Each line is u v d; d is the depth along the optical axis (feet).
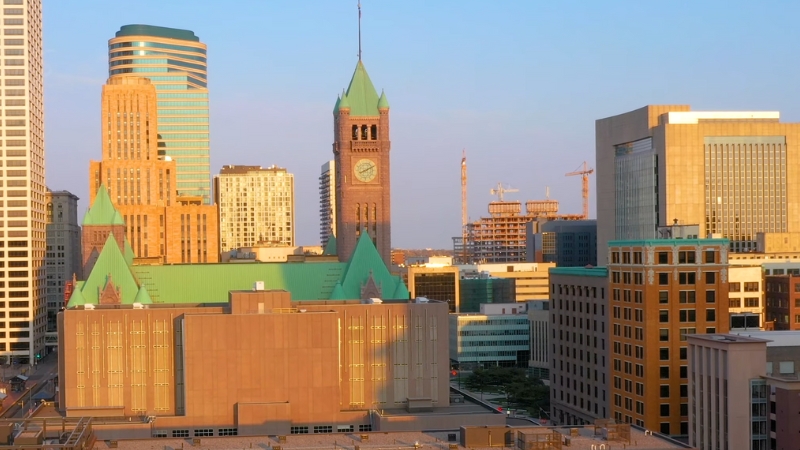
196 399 557.33
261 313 569.64
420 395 601.21
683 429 596.29
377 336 597.93
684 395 597.11
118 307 621.72
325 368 566.36
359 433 411.95
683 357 597.93
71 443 347.36
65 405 581.94
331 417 566.36
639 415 606.14
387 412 581.94
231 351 559.79
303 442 395.55
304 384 564.71
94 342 581.53
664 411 595.47
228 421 558.97
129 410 582.76
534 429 391.86
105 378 581.53
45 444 344.90
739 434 486.38
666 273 597.11
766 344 514.68
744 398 487.20
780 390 472.85
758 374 489.67
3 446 335.67
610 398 649.61
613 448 374.02
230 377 559.38
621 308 631.56
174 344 584.81
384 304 601.62
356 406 594.65
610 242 647.56
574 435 394.52
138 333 583.58
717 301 600.39
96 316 581.94
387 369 598.75
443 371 603.26
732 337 516.73
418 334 601.21
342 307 595.06
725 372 494.18
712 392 506.48
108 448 379.35
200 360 557.74
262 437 408.26
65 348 580.30
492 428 376.07
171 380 585.63
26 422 383.24
